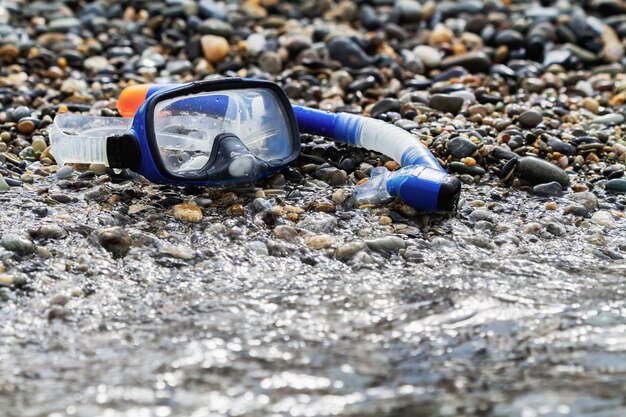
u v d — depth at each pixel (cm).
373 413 317
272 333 380
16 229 488
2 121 688
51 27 964
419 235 499
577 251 485
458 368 349
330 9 1064
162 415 318
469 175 591
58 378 346
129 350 368
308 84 793
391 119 678
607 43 936
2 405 326
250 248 477
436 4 1070
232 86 538
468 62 855
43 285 434
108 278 443
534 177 577
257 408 321
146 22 986
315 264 462
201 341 374
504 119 677
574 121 699
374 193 539
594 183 593
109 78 820
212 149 525
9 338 383
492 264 459
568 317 392
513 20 994
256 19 1012
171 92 509
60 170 582
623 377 341
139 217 513
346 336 377
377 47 925
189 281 439
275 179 559
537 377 342
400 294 421
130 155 503
